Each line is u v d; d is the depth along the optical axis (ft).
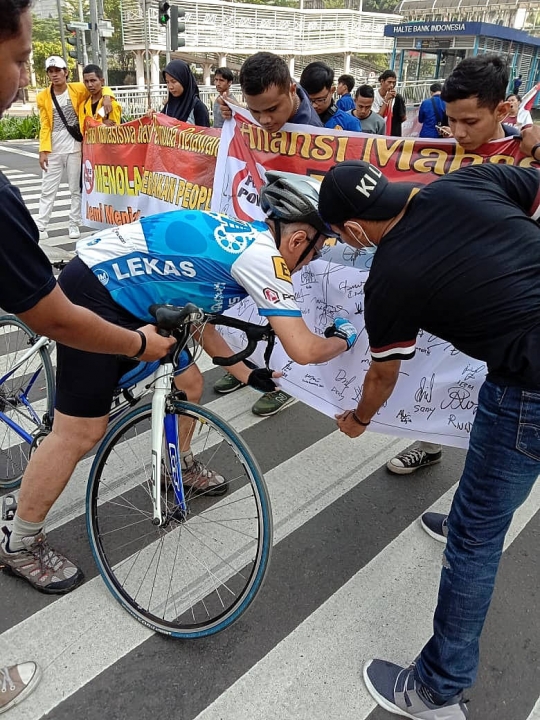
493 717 6.13
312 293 9.43
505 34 54.75
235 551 8.23
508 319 4.79
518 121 10.03
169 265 6.29
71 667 6.49
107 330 5.15
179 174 13.20
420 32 56.34
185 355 7.41
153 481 6.63
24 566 7.40
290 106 9.34
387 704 6.10
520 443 4.97
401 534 8.68
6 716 5.96
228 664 6.59
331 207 5.25
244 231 6.27
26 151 46.68
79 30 54.03
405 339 5.47
